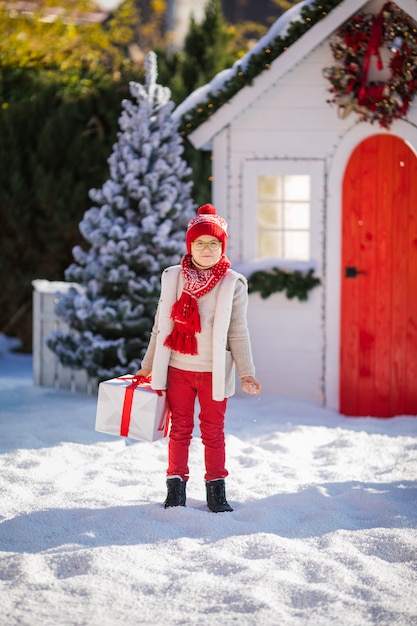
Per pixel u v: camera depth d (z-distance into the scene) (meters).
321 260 8.96
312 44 8.48
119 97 12.59
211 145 9.30
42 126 12.66
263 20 25.59
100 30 18.42
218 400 5.36
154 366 5.44
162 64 13.30
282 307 9.11
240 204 9.16
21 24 16.92
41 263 12.68
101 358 8.70
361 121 8.71
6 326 12.89
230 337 5.49
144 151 8.76
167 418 5.58
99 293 8.92
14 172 12.46
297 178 9.05
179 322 5.35
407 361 8.77
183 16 23.50
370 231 8.77
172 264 8.70
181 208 8.88
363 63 8.59
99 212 8.91
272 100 8.95
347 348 8.92
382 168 8.70
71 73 13.28
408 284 8.71
